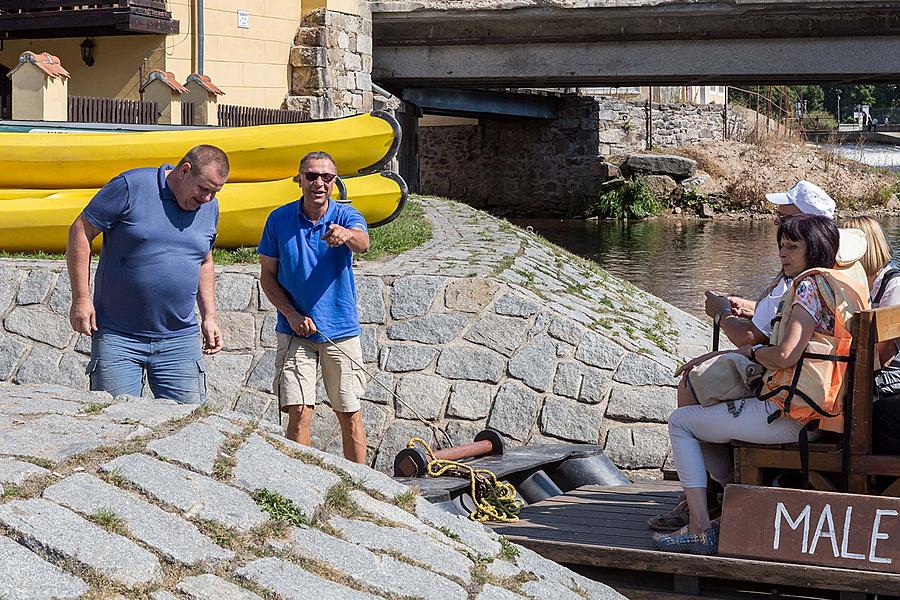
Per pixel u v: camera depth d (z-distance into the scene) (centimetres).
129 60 2119
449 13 2955
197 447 477
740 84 3419
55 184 1252
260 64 2370
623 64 2964
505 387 958
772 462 561
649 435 916
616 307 1191
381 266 1088
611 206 4209
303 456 503
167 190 675
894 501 522
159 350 686
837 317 538
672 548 564
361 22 2648
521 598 449
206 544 409
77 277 668
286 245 757
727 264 2598
